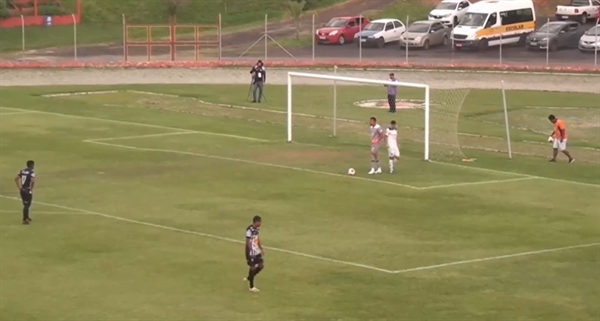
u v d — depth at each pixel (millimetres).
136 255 84562
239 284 77000
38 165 121750
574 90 194250
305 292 75312
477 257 84938
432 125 149250
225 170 119688
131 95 183125
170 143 137250
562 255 85938
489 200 105500
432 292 75688
